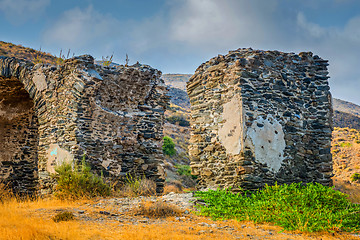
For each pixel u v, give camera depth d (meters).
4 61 13.86
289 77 10.90
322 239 5.66
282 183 10.02
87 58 11.66
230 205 7.77
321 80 11.42
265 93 10.18
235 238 5.56
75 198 9.57
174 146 35.94
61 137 11.49
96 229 5.84
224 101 10.27
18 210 7.25
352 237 5.77
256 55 10.30
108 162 11.53
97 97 11.68
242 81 9.88
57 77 12.16
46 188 11.93
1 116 15.89
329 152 10.95
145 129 12.70
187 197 9.05
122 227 6.18
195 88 11.44
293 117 10.70
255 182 9.38
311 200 7.10
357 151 31.91
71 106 11.34
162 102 13.46
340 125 59.59
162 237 5.36
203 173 10.63
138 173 12.20
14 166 16.00
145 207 7.67
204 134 10.81
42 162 12.41
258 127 9.80
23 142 16.44
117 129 11.98
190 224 6.60
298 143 10.69
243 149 9.45
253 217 7.03
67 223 6.09
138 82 12.77
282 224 6.49
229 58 10.47
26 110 16.47
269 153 9.89
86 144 11.12
